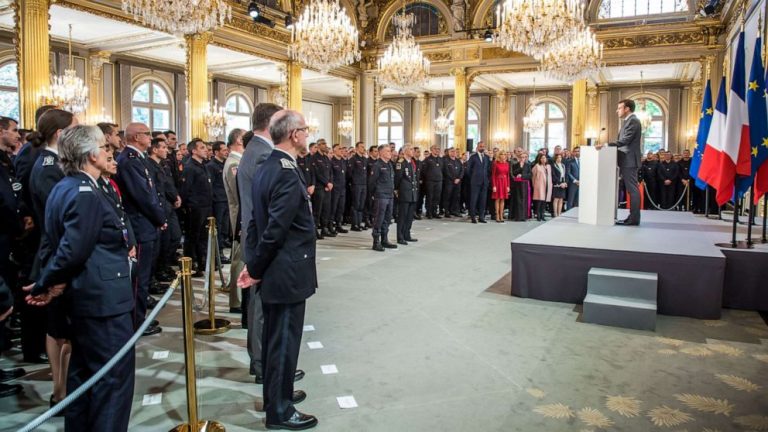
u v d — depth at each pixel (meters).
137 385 3.53
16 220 3.52
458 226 11.83
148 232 4.35
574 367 3.84
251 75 20.30
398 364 3.89
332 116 25.48
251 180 3.68
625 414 3.13
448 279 6.58
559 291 5.54
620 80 20.12
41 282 2.42
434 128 23.70
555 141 22.17
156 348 4.21
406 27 15.44
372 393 3.41
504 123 22.69
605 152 7.08
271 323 2.92
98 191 2.57
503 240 9.69
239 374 3.74
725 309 5.31
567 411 3.17
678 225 7.21
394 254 8.28
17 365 3.89
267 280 2.86
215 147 8.08
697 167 7.90
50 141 3.30
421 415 3.12
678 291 5.06
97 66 15.56
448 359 3.99
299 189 2.83
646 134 20.58
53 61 14.77
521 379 3.63
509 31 8.92
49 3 9.40
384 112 24.94
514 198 12.87
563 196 13.13
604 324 4.82
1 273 3.48
